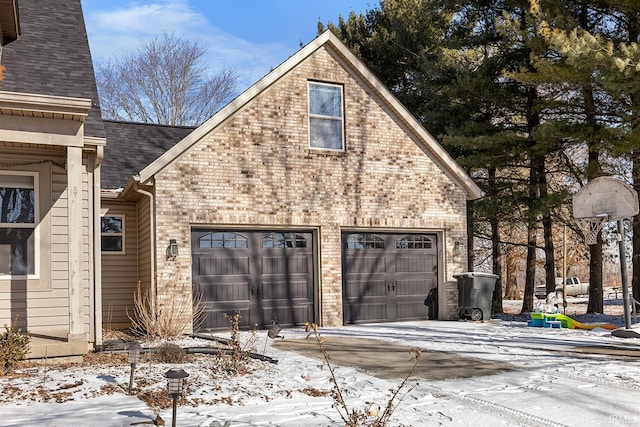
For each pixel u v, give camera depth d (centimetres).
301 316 1520
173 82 3522
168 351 945
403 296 1661
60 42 1268
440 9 2423
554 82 1731
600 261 2025
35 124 961
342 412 654
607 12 1866
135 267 1530
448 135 2105
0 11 1148
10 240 1095
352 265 1598
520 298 3938
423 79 2386
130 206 1543
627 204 1447
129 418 604
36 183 1116
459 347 1135
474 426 614
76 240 967
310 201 1527
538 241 3647
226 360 898
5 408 641
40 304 1099
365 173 1605
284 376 840
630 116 1669
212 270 1423
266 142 1482
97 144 1084
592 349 1110
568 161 2111
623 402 707
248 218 1443
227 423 511
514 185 2233
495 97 2092
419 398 725
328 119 1584
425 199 1684
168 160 1363
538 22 1753
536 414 658
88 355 991
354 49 2739
